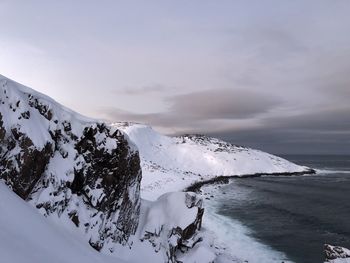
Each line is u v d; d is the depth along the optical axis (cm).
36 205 1619
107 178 2109
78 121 2067
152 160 12175
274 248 3672
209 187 8256
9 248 986
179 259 2430
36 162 1669
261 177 12062
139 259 2138
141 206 2628
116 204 2166
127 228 2233
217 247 3444
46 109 1889
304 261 3291
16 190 1563
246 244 3741
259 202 6569
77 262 1323
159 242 2358
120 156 2208
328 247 2952
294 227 4662
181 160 13188
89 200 1973
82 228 1814
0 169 1521
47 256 1140
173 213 2605
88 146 2059
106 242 1980
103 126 2181
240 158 14238
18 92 1739
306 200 6988
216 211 5494
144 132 14650
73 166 1917
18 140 1617
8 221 1204
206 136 18950
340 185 9644
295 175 13000
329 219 5219
